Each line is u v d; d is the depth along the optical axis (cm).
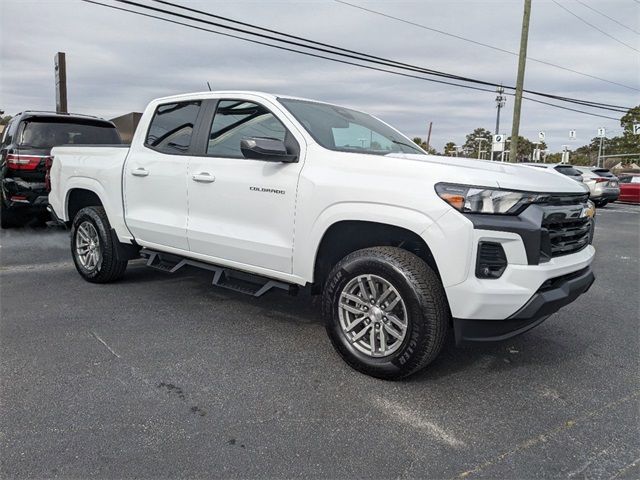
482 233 284
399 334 314
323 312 346
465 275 285
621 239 1038
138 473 228
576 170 1961
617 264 759
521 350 385
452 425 275
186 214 432
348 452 248
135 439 254
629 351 389
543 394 313
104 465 233
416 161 316
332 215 330
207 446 250
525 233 289
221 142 415
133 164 477
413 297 299
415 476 231
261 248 375
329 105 436
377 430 268
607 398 310
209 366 340
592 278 349
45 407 282
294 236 356
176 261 462
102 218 515
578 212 333
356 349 333
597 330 438
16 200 797
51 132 817
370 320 326
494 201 287
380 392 309
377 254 315
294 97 416
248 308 465
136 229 477
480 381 329
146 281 552
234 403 292
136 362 343
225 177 396
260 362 348
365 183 318
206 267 433
